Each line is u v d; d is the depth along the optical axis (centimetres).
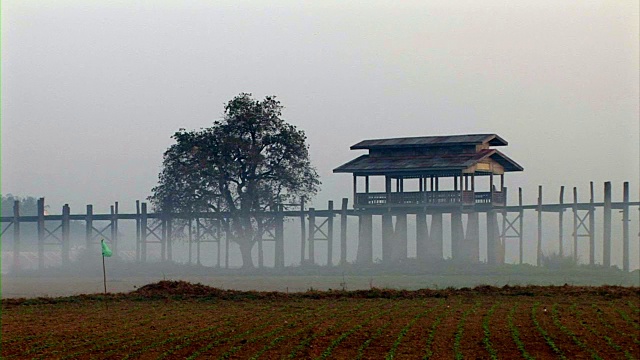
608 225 11319
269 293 7250
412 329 5303
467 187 11294
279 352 4603
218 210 12775
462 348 4694
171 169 12838
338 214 12181
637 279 10144
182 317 6016
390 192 11238
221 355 4534
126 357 4500
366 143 11444
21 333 5347
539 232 11581
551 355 4544
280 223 12556
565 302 6638
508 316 5844
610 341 4903
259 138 12744
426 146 11131
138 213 13188
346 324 5528
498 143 11612
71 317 6078
